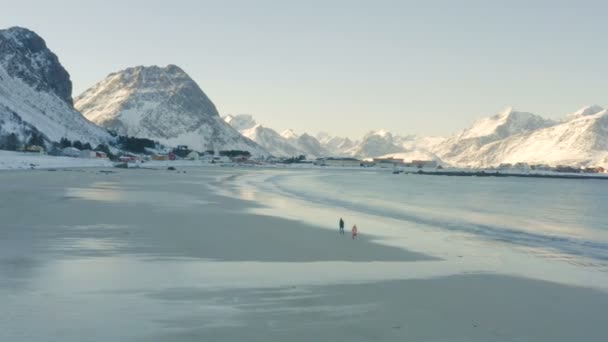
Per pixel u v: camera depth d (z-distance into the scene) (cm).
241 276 2297
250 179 13912
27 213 4406
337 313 1759
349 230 4034
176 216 4541
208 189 8831
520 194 11512
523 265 2783
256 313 1739
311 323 1650
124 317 1659
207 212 4969
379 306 1856
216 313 1727
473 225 4838
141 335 1501
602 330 1670
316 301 1902
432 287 2169
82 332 1510
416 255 3000
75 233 3412
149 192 7538
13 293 1898
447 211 6284
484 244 3591
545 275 2505
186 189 8600
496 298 2020
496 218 5647
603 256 3244
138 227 3778
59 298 1853
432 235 3947
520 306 1920
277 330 1576
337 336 1538
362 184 13612
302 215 5056
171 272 2342
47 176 10994
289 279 2258
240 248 3044
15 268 2325
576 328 1686
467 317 1762
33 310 1700
